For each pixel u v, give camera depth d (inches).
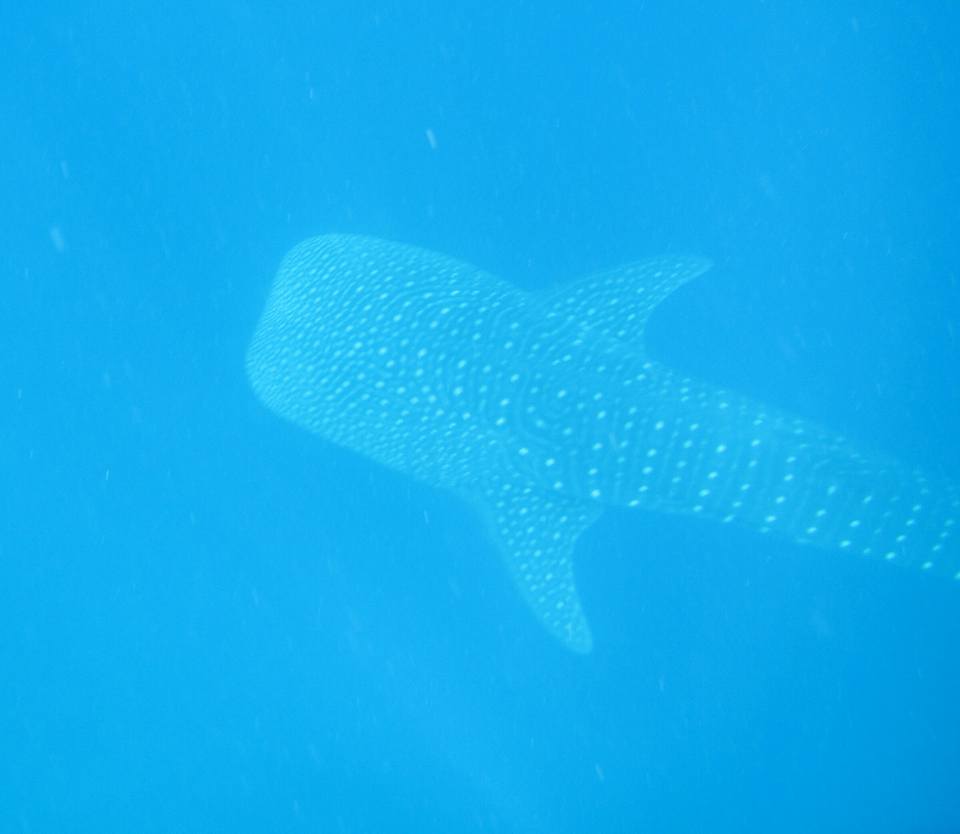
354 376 339.6
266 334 354.9
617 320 337.7
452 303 339.0
